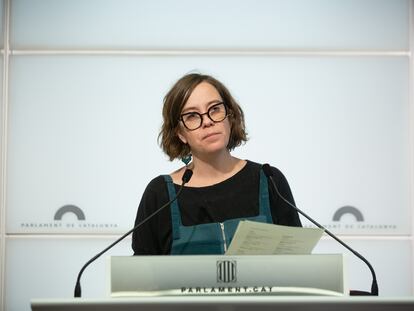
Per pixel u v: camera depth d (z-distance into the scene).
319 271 3.82
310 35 8.50
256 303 3.27
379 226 8.32
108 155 8.36
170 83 8.43
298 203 8.32
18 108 8.38
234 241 3.97
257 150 8.36
